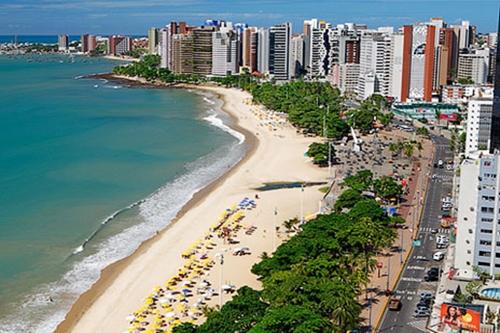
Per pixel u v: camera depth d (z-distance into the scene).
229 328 174.62
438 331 189.12
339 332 174.62
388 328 191.50
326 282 190.75
